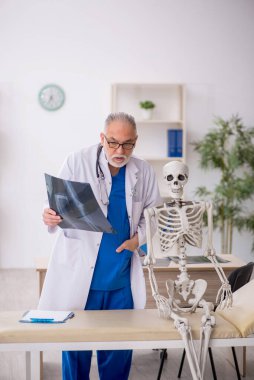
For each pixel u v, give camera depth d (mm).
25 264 6723
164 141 6738
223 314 2479
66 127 6695
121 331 2180
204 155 6262
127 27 6672
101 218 2197
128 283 2604
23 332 2148
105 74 6691
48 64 6652
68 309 2529
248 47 6723
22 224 6703
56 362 3504
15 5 6578
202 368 2193
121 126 2375
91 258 2512
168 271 3402
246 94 6754
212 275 3398
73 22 6645
